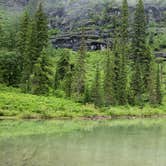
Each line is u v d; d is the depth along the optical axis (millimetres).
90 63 131125
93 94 86688
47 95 87750
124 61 100500
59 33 178500
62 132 50375
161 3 199750
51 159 30500
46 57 89750
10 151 33656
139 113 87062
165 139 45031
